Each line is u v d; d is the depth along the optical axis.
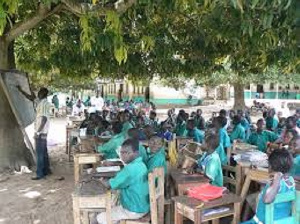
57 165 8.88
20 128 8.32
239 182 5.00
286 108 20.47
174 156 5.98
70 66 8.97
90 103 23.67
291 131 6.75
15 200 6.14
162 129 9.29
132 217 4.07
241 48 7.02
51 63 9.09
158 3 4.82
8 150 8.05
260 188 4.72
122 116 9.55
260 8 3.18
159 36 7.88
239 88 21.23
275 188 3.41
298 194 3.53
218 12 4.31
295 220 3.55
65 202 6.01
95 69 10.11
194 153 5.86
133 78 10.84
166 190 4.90
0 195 6.41
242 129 8.50
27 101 8.45
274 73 17.45
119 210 4.12
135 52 8.93
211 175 4.65
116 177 4.00
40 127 7.48
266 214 3.43
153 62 9.94
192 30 8.14
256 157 5.18
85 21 4.35
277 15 3.71
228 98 34.34
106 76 10.79
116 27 4.35
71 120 14.29
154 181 4.00
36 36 9.03
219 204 3.76
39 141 7.50
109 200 3.86
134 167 4.04
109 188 3.97
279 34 4.84
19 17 7.65
